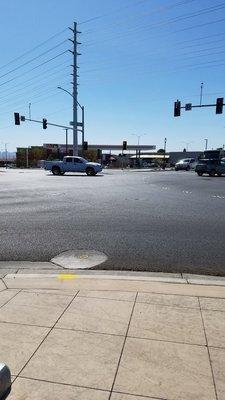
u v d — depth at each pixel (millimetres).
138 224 9586
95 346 3352
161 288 4809
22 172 46219
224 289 4805
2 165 86438
